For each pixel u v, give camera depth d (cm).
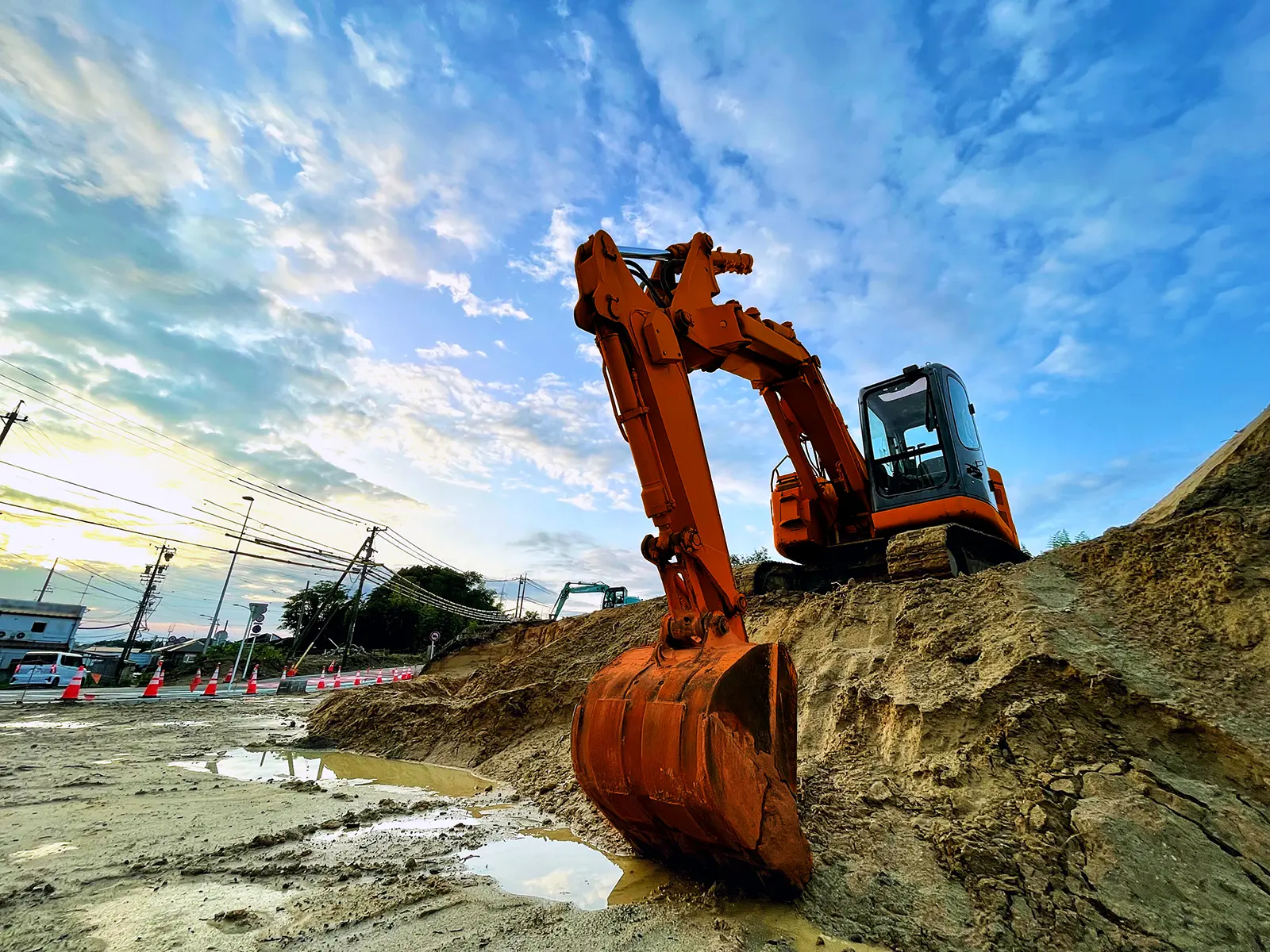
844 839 404
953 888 345
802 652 704
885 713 538
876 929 320
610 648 1128
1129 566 575
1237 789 375
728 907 347
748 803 321
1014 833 376
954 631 577
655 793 330
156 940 301
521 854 459
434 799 649
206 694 2048
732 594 427
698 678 343
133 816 523
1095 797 379
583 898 371
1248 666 439
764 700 357
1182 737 407
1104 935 299
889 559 786
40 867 393
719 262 662
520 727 912
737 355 766
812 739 577
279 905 350
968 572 805
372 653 4656
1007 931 308
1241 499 598
